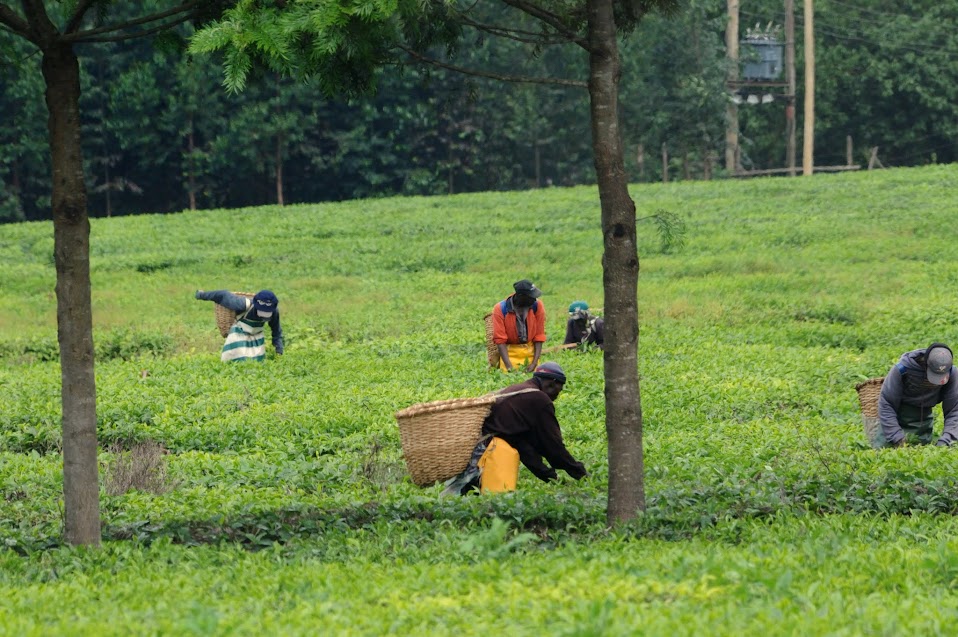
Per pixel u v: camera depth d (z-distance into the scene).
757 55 183.50
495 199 145.38
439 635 16.62
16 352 66.38
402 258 106.12
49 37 24.48
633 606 17.41
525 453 30.08
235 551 24.78
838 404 44.53
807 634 16.11
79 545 25.17
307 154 192.38
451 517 27.00
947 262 89.88
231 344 55.69
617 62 25.83
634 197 136.38
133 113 183.50
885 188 131.25
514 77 26.66
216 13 26.39
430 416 29.02
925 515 26.31
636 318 26.12
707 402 44.94
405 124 197.38
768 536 24.25
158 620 18.16
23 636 17.11
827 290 81.31
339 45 24.23
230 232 127.31
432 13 27.11
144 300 87.62
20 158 188.75
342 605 18.73
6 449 40.62
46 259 115.75
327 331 70.38
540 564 20.94
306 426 41.47
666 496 27.97
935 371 32.88
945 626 16.88
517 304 48.31
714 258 96.56
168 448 40.12
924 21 196.12
